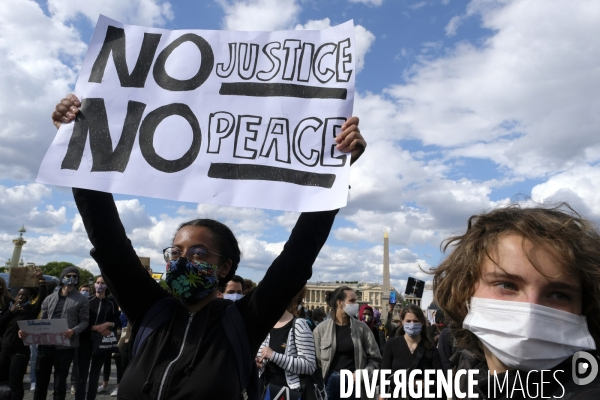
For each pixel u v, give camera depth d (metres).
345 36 2.60
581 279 1.53
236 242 2.56
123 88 2.64
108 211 2.38
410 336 5.81
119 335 11.30
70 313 7.15
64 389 6.99
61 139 2.54
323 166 2.40
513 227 1.58
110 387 10.26
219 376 2.01
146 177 2.46
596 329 1.54
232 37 2.70
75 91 2.65
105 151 2.51
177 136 2.54
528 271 1.51
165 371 2.02
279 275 2.26
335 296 5.80
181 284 2.22
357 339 5.57
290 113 2.53
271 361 4.11
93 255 2.31
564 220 1.56
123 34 2.75
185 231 2.39
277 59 2.63
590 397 1.36
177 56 2.69
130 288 2.31
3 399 7.01
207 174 2.46
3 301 7.41
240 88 2.61
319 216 2.33
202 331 2.13
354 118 2.41
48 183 2.44
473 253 1.69
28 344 6.72
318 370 4.30
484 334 1.59
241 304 2.36
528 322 1.47
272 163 2.45
